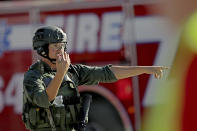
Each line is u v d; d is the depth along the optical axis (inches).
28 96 403.9
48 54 418.6
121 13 928.9
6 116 979.9
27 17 967.0
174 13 903.1
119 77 451.8
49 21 956.0
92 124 956.0
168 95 904.3
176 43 900.6
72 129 428.1
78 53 941.8
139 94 922.7
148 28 918.4
